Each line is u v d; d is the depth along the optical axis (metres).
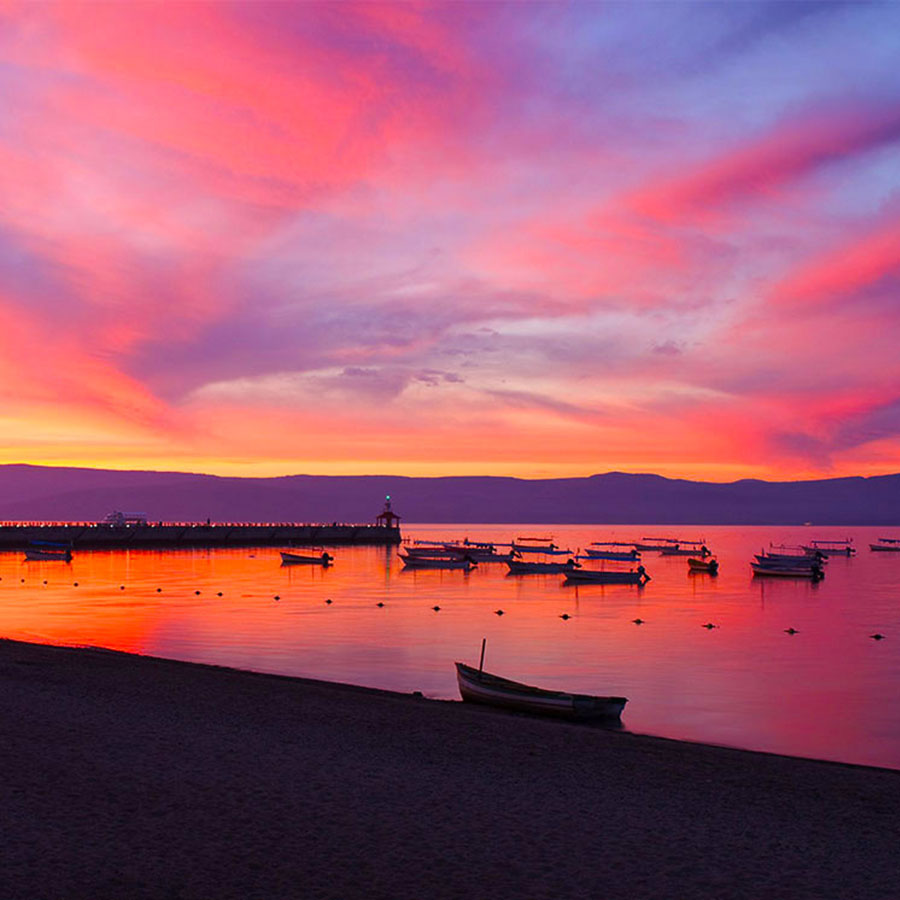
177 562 132.88
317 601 78.50
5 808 14.10
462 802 15.76
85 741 18.94
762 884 12.37
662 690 38.50
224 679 30.22
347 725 22.50
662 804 16.34
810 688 39.50
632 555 156.38
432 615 69.12
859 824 15.66
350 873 12.12
